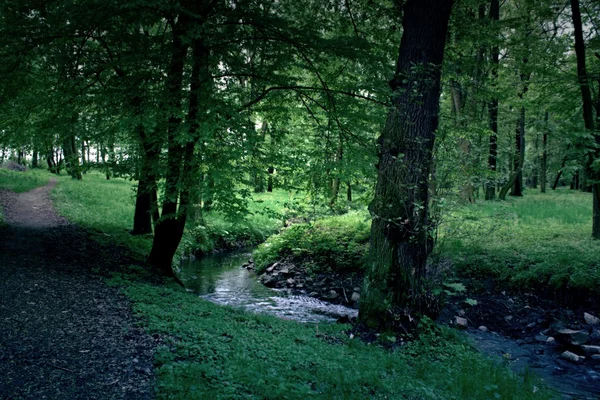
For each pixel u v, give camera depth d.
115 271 10.43
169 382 4.45
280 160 10.44
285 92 11.84
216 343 5.95
